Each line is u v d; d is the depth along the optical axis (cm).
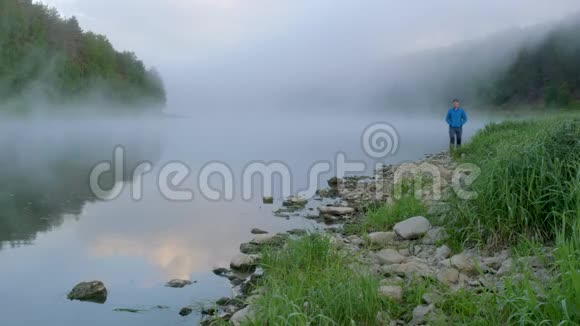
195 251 824
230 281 673
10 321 535
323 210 1150
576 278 365
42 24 10262
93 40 12338
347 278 523
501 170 671
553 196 611
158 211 1196
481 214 664
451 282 522
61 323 532
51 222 1051
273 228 996
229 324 482
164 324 528
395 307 479
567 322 344
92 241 891
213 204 1305
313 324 437
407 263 605
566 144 704
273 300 452
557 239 494
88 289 620
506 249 609
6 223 1026
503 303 414
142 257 792
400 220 866
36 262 760
